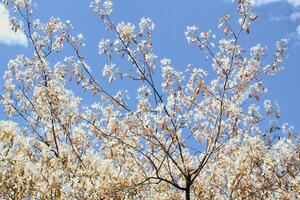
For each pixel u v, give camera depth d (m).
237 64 9.82
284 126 9.35
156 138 9.05
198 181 10.20
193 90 9.36
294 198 8.28
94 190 9.02
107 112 9.88
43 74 11.56
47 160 9.38
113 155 9.42
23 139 9.76
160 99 9.55
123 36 9.79
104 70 9.80
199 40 9.77
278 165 8.93
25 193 8.90
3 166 8.81
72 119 10.38
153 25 9.94
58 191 8.77
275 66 9.69
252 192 8.79
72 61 10.09
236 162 8.99
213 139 9.20
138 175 9.91
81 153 10.86
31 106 11.78
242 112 9.43
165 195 9.95
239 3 9.42
